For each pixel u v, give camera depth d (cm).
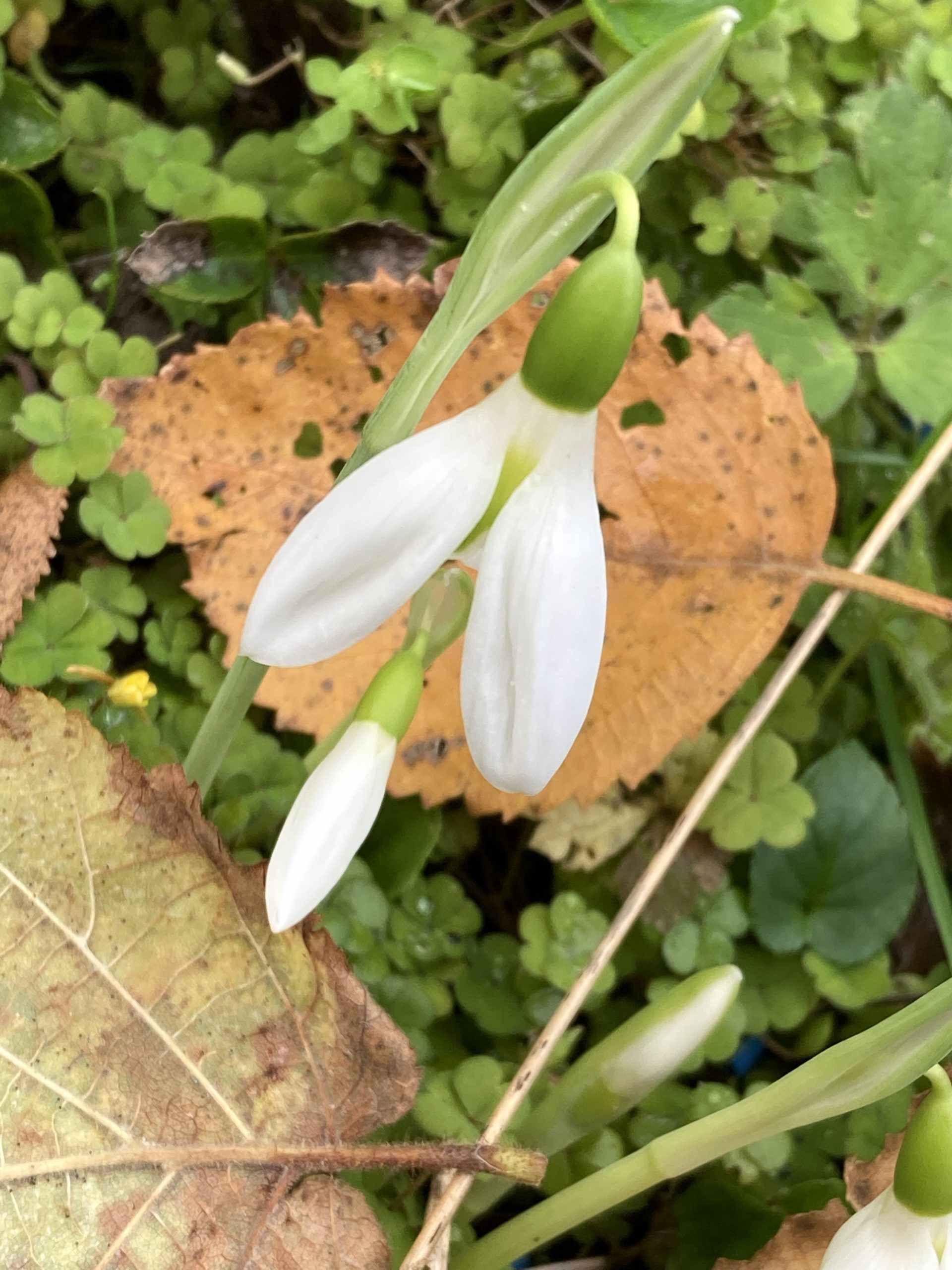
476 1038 17
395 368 15
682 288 20
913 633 19
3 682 14
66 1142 12
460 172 18
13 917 12
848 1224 11
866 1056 11
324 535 8
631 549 17
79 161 17
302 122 18
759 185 19
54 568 16
